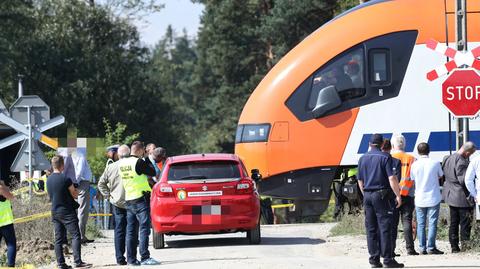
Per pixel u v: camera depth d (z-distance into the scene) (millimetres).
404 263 40250
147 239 42562
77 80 157875
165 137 172625
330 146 61844
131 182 42438
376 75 61875
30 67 155750
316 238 53344
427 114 61750
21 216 53469
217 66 187750
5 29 150000
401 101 61781
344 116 61844
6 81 154625
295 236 55000
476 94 44406
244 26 181875
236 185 48281
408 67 61844
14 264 42000
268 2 176875
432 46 45750
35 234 53375
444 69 45250
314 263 40219
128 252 42562
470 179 43188
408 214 44312
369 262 39000
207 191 48000
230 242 52531
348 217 56969
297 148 62062
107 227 68938
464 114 44406
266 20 160875
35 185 60844
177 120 190875
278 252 46344
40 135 53000
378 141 39000
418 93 61781
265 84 63406
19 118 53062
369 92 61875
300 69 62406
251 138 62781
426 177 44219
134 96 167625
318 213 63906
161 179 48688
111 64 164875
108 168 43219
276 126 62344
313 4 153375
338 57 62250
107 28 168625
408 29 62062
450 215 44812
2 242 50000
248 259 42750
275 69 63531
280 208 80438
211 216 47812
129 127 163125
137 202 42344
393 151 44781
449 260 41344
